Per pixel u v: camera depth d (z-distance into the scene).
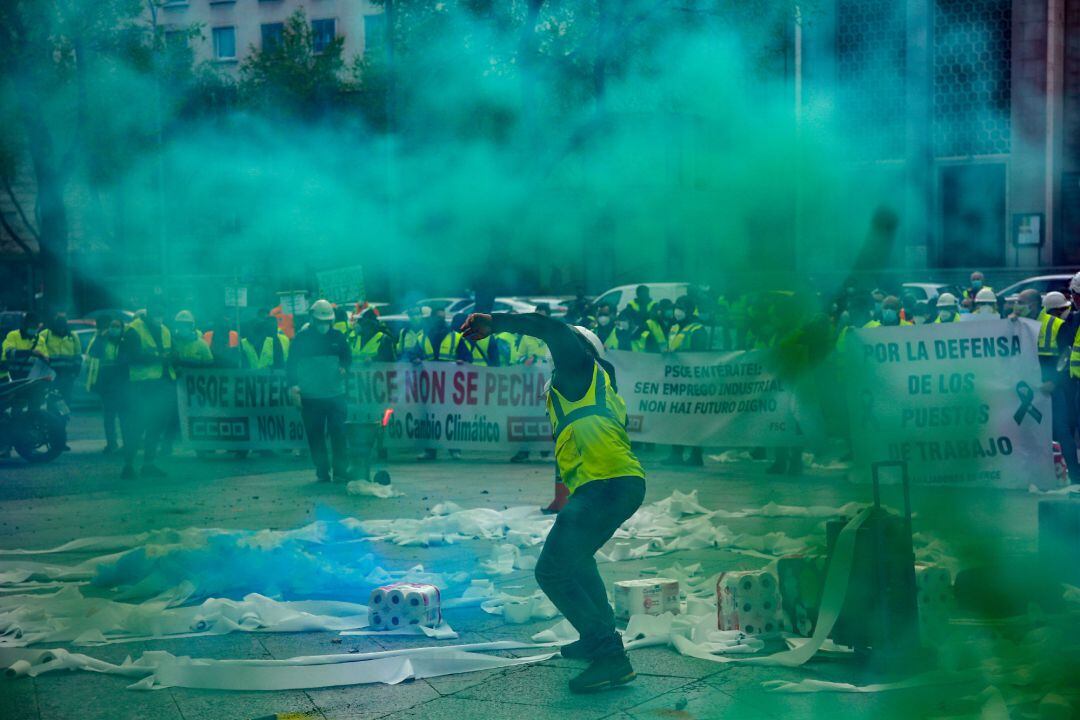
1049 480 10.76
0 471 14.73
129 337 13.60
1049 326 10.86
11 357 17.45
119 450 16.80
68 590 7.10
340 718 4.87
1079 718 4.39
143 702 5.13
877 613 5.21
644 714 4.78
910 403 11.02
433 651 5.69
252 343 16.67
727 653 5.64
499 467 14.52
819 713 4.70
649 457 15.35
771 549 8.17
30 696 5.23
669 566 7.66
